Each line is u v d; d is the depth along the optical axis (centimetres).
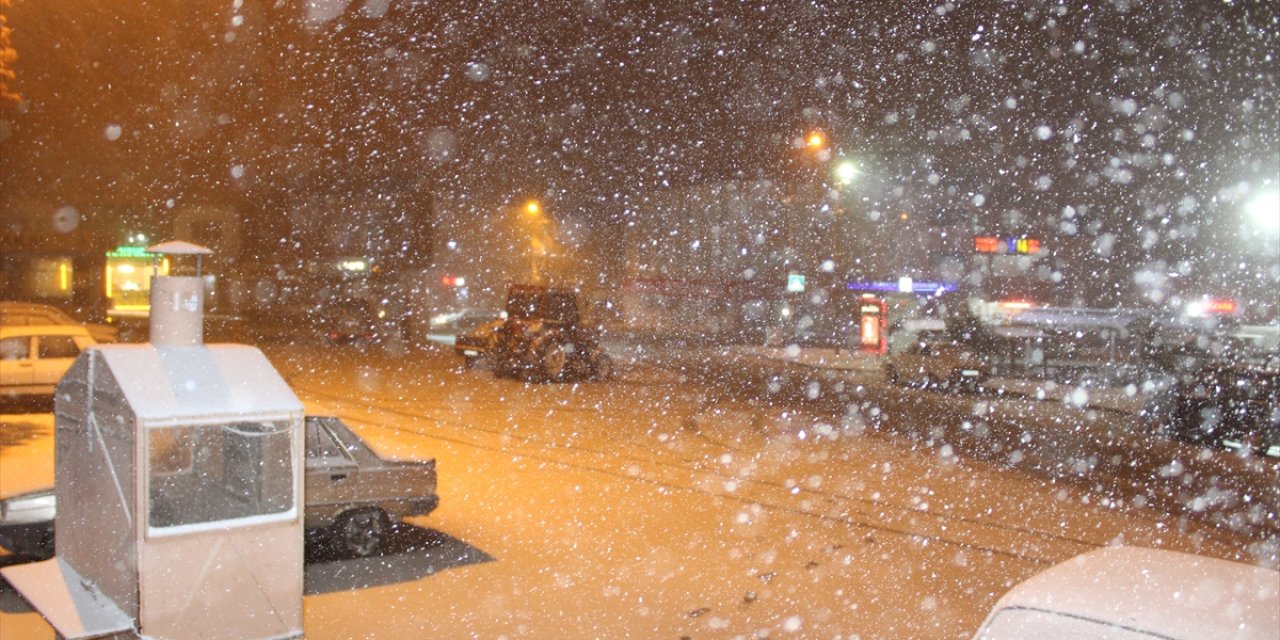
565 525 908
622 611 660
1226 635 220
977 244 3912
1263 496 1125
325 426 787
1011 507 1027
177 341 538
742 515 962
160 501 579
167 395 475
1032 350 2791
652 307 4972
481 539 851
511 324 2414
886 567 779
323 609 657
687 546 837
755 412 1864
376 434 1452
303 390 2044
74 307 4153
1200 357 2450
